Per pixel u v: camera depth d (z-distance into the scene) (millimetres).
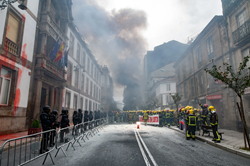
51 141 5824
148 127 17000
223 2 15180
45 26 13875
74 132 7449
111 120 25188
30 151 4383
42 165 4668
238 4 13234
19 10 11320
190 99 23453
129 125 19984
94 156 5586
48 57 15945
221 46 15359
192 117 9320
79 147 7133
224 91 14656
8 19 10414
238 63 13258
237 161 5270
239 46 13078
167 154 5902
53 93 16344
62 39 17000
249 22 11867
